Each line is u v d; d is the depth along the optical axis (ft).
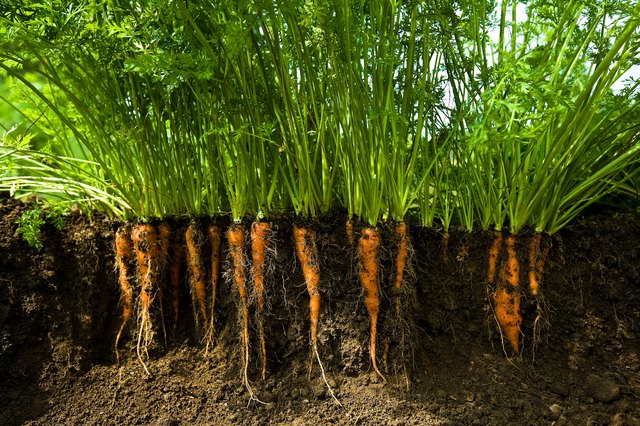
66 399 7.61
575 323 8.06
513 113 6.59
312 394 7.48
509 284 7.95
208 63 6.64
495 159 8.36
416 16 7.02
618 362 7.82
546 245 8.07
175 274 8.61
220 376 7.88
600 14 7.16
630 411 7.04
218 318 8.38
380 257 7.72
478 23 7.74
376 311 7.64
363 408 7.18
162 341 8.38
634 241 8.35
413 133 7.98
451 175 8.55
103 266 8.61
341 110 7.53
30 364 7.86
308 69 7.28
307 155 7.54
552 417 6.94
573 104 6.61
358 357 7.65
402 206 7.83
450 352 7.95
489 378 7.60
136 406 7.45
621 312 8.11
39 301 8.13
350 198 7.85
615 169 7.84
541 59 7.45
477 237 8.18
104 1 7.39
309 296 7.85
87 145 7.86
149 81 7.90
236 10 6.66
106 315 8.43
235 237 7.93
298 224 7.84
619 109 7.86
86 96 8.26
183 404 7.47
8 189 8.42
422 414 6.99
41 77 9.21
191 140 8.29
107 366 8.12
